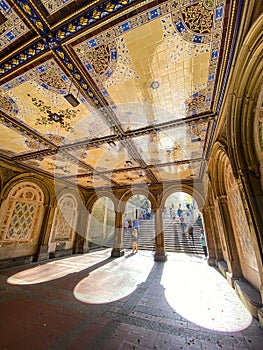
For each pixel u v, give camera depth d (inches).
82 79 136.3
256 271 156.0
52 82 140.6
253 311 137.8
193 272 280.1
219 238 325.1
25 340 110.7
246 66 107.4
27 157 289.4
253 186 123.5
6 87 145.8
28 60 120.0
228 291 194.1
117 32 101.7
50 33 102.0
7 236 312.3
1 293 188.2
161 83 139.5
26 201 351.6
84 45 110.3
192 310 153.4
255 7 84.4
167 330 123.7
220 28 98.9
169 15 92.8
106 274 270.4
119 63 122.3
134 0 85.7
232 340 111.7
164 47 110.4
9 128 205.9
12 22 96.7
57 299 176.9
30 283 224.5
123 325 130.2
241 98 122.6
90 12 91.7
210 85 140.6
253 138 125.6
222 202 225.8
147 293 193.9
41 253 364.5
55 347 104.2
